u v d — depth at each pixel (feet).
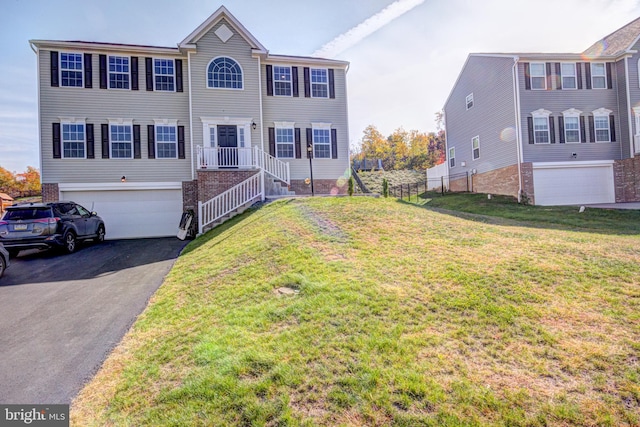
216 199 40.29
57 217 33.19
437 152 173.68
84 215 38.86
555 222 38.19
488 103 66.39
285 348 11.23
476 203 58.39
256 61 52.24
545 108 58.85
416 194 84.53
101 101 48.49
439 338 11.43
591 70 60.34
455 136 79.97
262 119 53.01
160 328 14.42
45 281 24.03
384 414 8.42
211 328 13.39
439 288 15.06
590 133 59.77
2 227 31.24
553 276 15.81
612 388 9.04
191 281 20.10
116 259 30.96
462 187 76.95
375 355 10.61
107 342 13.96
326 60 55.62
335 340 11.49
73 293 20.97
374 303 13.84
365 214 29.86
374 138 181.16
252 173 45.11
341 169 56.24
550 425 8.01
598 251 19.17
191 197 50.34
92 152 48.06
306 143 55.01
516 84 58.34
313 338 11.70
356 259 19.22
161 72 50.62
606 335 11.32
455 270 16.93
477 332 11.78
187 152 51.01
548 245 20.80
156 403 9.59
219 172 44.32
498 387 9.18
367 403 8.78
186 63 51.39
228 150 50.11
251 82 51.93
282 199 39.14
